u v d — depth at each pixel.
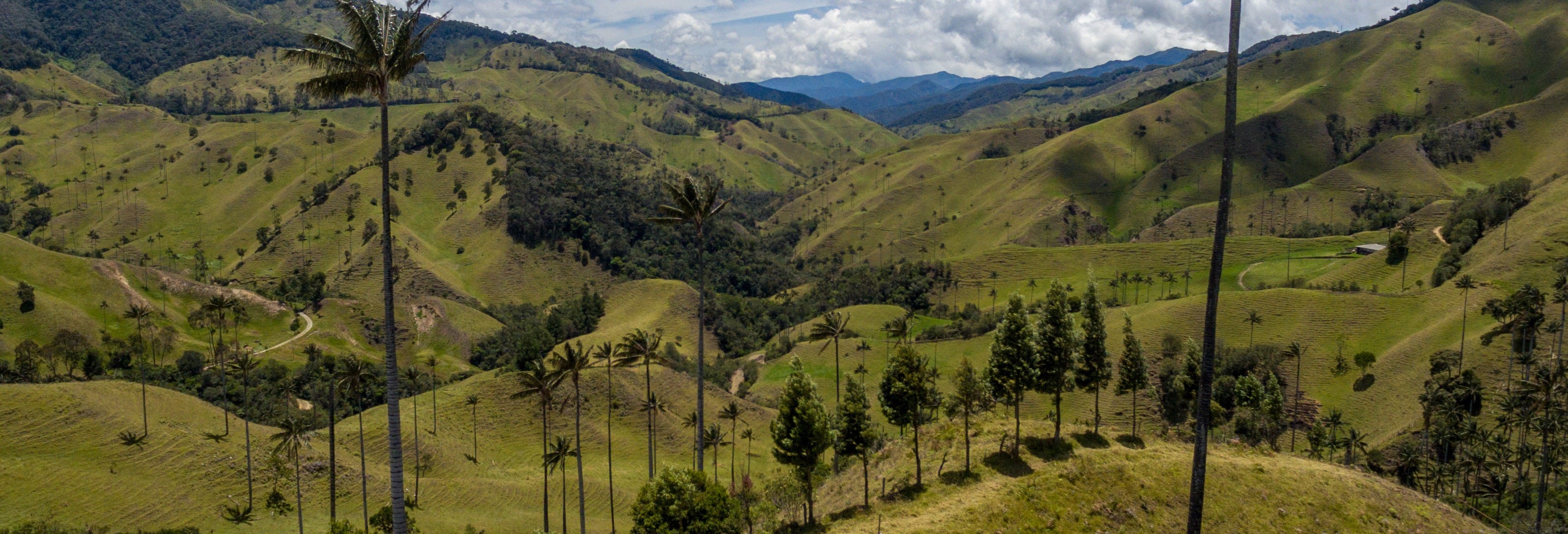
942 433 58.72
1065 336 51.12
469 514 82.94
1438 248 162.62
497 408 112.12
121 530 68.81
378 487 83.25
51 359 125.69
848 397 49.03
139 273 167.50
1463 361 99.56
